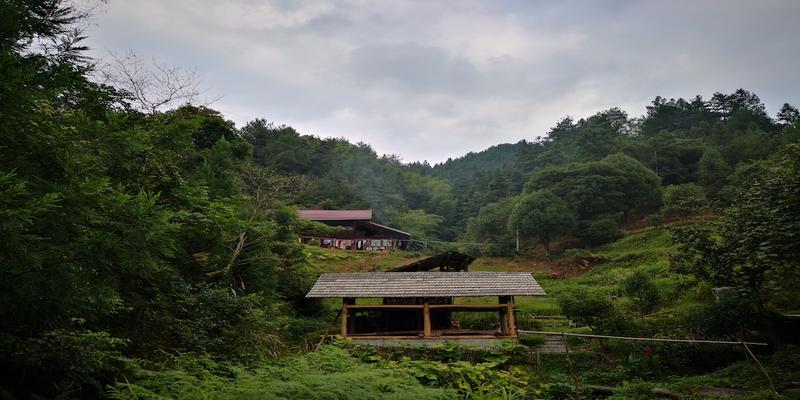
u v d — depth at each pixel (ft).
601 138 240.73
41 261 14.53
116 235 16.48
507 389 36.45
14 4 18.26
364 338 55.93
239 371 20.24
